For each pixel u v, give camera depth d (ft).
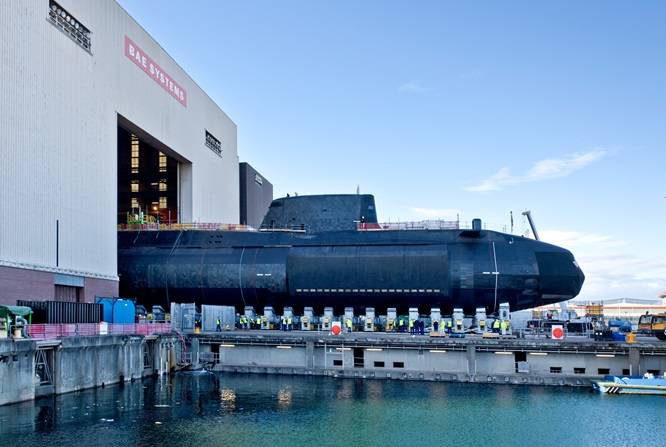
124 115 195.83
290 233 212.23
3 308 115.34
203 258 211.20
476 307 196.34
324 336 160.76
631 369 136.87
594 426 102.68
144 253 217.97
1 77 137.18
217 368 162.30
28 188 145.69
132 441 91.97
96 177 177.88
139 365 149.28
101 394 127.03
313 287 198.29
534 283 190.08
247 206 384.06
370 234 204.85
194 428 100.01
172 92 235.40
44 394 119.65
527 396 126.52
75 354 127.34
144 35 212.02
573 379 138.00
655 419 107.34
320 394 128.57
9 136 139.23
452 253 193.16
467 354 145.69
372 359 153.17
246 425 102.22
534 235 217.77
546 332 180.96
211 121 281.74
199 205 262.88
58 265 156.87
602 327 201.16
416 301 193.67
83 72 171.63
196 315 189.88
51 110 155.94
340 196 213.25
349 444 92.17
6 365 109.81
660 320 161.79
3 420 101.81
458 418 107.86
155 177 295.28
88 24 174.91
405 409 114.52
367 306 199.93
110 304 161.79
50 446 88.53
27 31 146.92
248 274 203.92
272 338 159.53
